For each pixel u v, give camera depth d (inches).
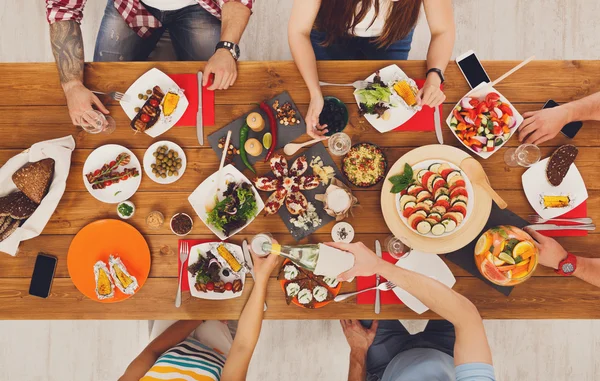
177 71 64.4
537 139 62.2
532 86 63.7
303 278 61.4
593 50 106.0
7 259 63.1
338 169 63.7
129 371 71.0
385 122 63.2
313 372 102.5
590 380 103.1
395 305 62.5
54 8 64.5
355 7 67.6
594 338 103.1
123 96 63.0
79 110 62.0
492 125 61.1
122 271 61.3
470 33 105.8
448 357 70.9
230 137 63.5
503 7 105.7
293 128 63.8
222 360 73.8
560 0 105.8
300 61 63.6
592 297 61.7
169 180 63.0
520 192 63.3
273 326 103.0
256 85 64.4
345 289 62.6
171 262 63.1
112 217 63.6
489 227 63.1
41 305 63.1
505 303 62.2
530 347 103.4
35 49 107.2
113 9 82.4
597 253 62.7
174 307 63.0
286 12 106.2
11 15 107.3
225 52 65.9
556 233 62.9
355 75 64.3
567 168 61.8
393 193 61.2
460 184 60.3
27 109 64.3
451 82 64.1
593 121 62.9
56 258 63.1
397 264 62.5
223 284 61.5
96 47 82.6
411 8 67.2
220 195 62.5
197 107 64.0
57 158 60.8
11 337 104.5
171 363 67.9
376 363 80.1
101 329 104.3
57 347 104.3
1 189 61.1
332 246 57.7
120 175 62.4
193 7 82.1
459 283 62.5
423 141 63.5
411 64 64.7
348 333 82.0
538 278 62.1
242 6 71.4
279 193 60.9
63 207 63.3
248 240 62.9
